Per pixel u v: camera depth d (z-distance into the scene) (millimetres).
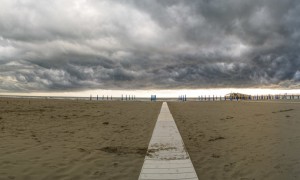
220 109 33812
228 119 20859
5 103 38812
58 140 11523
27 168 7215
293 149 9828
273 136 12516
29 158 8219
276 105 39594
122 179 6797
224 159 8828
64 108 32719
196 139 12492
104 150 9891
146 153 9125
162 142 10945
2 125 15602
